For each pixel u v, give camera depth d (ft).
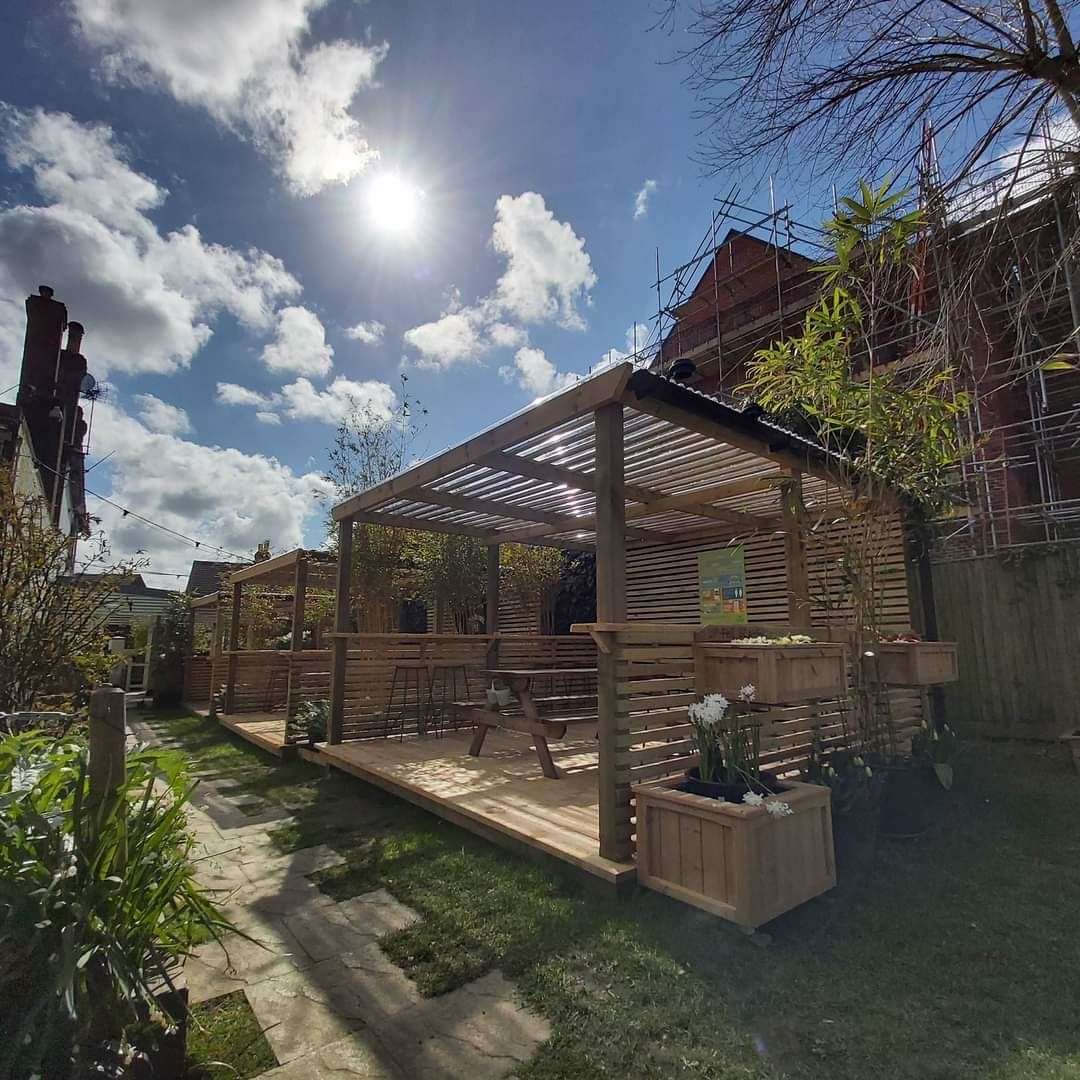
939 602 22.84
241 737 26.45
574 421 12.85
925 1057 5.90
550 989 7.28
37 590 16.02
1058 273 11.77
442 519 23.61
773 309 39.65
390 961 8.09
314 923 9.23
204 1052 6.32
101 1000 5.32
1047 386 24.04
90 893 5.40
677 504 18.54
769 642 11.25
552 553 34.27
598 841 10.64
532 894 9.71
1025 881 9.69
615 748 10.00
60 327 34.94
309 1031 6.69
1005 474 24.72
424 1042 6.48
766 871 8.08
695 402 11.85
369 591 32.78
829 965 7.49
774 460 14.73
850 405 13.03
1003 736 21.08
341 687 20.68
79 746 6.74
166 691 42.01
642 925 8.50
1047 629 20.74
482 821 12.23
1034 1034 6.15
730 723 10.14
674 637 11.22
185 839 7.21
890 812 11.60
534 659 26.89
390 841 12.67
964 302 12.06
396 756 18.37
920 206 11.69
